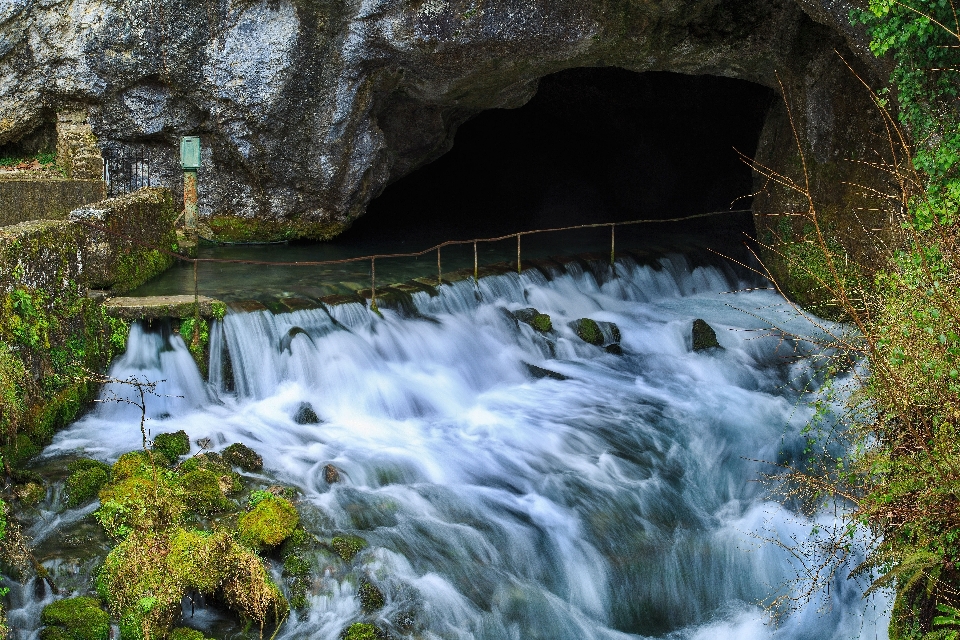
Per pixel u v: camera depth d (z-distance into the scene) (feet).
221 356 32.58
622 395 35.37
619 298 45.78
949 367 18.08
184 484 25.34
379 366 34.47
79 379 29.30
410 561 24.09
